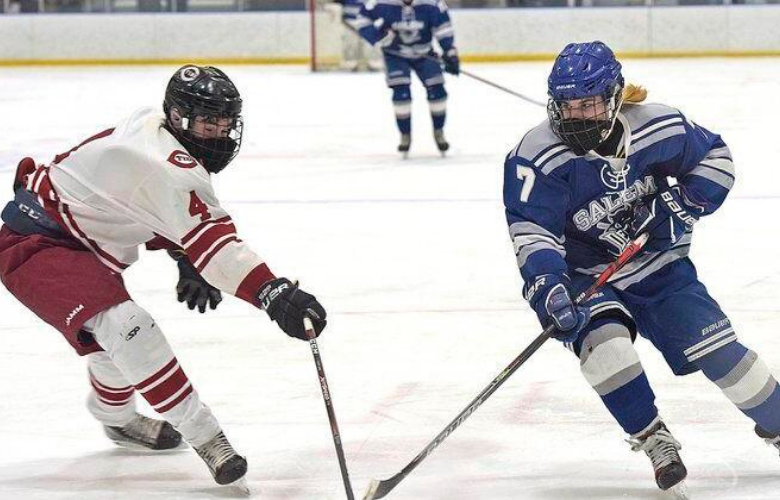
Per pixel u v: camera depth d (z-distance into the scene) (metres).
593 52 4.56
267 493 5.03
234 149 4.96
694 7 30.05
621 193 4.77
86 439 5.77
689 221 4.80
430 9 15.20
